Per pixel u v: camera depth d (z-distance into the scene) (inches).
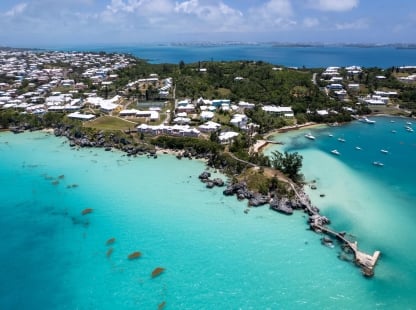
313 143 6619.1
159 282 2839.6
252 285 2795.3
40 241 3435.0
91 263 3093.0
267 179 4439.0
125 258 3149.6
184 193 4426.7
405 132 7440.9
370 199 4215.1
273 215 3860.7
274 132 7263.8
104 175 5059.1
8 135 7175.2
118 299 2672.2
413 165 5447.8
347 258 3120.1
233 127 6820.9
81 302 2650.1
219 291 2733.8
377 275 2901.1
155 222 3730.3
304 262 3068.4
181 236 3462.1
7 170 5255.9
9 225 3732.8
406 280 2842.0
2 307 2613.2
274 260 3093.0
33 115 7760.8
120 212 3959.2
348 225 3619.6
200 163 5536.4
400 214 3853.3
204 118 7180.1
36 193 4480.8
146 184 4719.5
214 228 3599.9
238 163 5083.7
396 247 3257.9
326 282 2829.7
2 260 3149.6
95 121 7258.9
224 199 4247.0
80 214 3939.5
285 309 2556.6
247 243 3341.5
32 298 2696.9
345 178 4854.8
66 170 5260.8
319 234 3489.2
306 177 4837.6
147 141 6299.2
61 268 3034.0
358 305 2593.5
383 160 5679.1
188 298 2667.3
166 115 7652.6
